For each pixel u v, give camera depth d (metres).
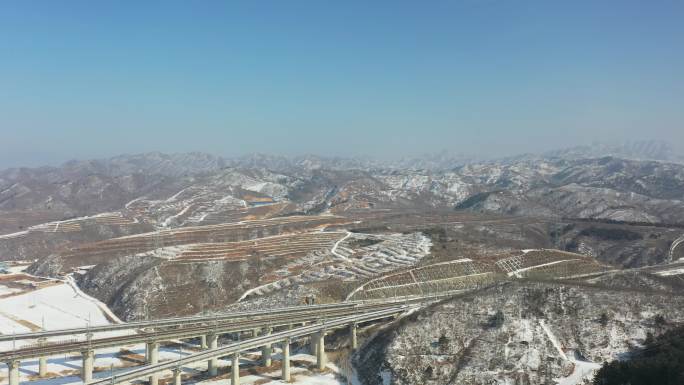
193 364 159.88
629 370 116.88
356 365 152.88
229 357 166.38
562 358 138.12
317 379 146.25
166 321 162.62
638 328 146.50
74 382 144.50
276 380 145.75
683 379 105.94
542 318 154.50
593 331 147.25
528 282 173.00
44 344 155.25
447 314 159.00
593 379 128.12
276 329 180.50
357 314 174.50
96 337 181.88
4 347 171.88
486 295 166.75
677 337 130.12
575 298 161.12
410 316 162.75
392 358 144.12
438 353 144.38
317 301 198.50
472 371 135.75
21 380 146.38
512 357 139.00
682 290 199.00
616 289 165.88
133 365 157.50
